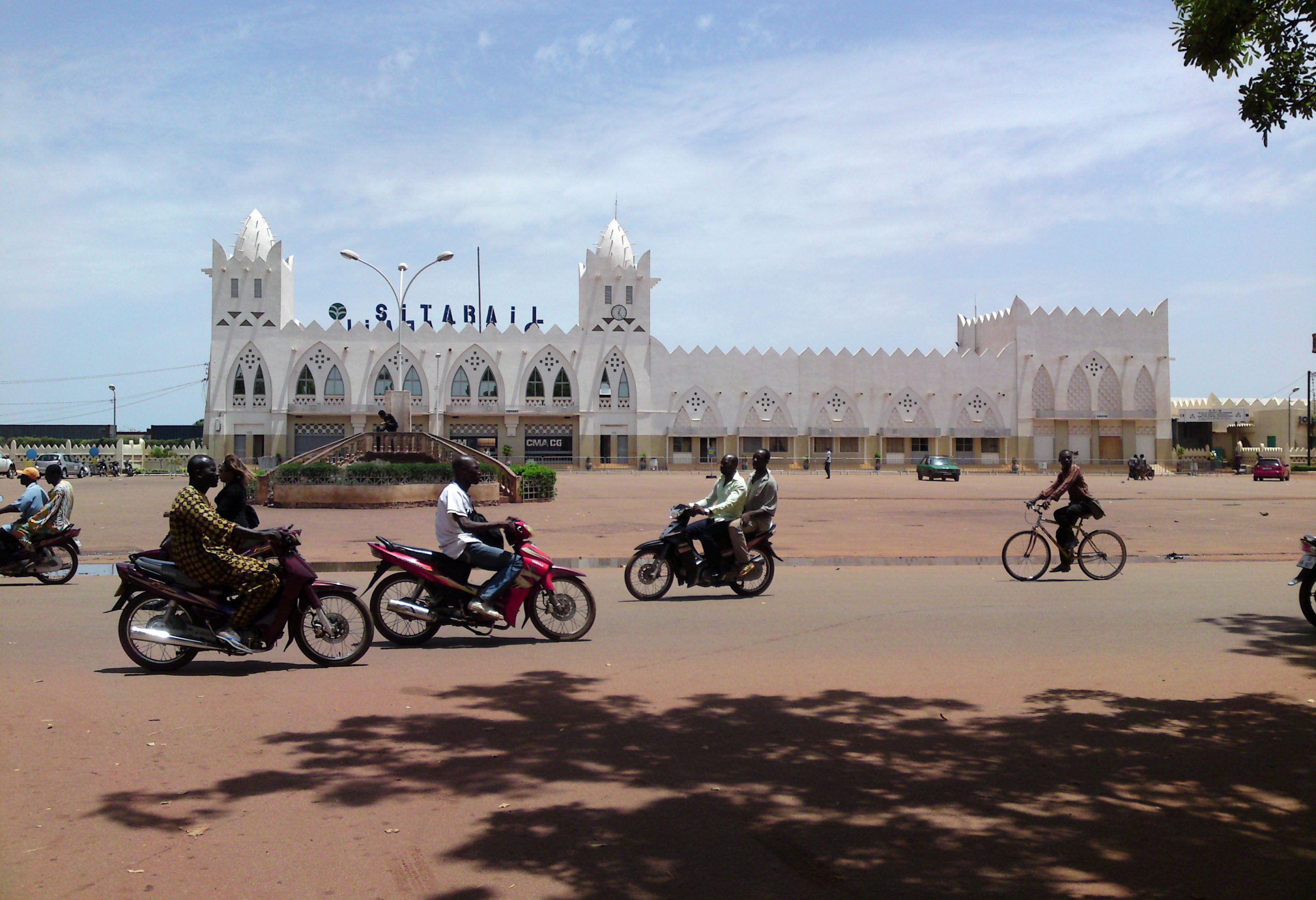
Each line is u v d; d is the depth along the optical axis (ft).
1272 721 20.63
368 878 12.92
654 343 212.43
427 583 28.94
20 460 194.29
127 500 95.61
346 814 15.11
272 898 12.35
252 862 13.35
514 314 213.05
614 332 210.79
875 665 25.79
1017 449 220.64
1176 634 30.27
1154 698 22.43
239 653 24.66
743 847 14.02
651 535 64.75
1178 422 246.27
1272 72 24.94
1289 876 13.30
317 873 13.05
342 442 99.55
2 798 15.58
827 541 62.23
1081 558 44.14
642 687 23.36
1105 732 19.76
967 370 220.64
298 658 26.71
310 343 199.93
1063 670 25.23
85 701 21.52
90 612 33.35
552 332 208.54
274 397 198.49
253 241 200.13
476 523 29.04
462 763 17.54
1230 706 21.80
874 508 91.45
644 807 15.52
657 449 212.23
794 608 35.55
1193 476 203.62
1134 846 14.25
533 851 13.82
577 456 209.36
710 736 19.30
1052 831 14.75
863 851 13.94
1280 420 237.66
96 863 13.28
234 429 198.90
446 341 204.13
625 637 29.81
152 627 24.27
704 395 213.87
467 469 29.78
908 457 220.23
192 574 24.40
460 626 30.01
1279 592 39.68
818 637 29.73
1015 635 30.01
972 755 18.28
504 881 12.87
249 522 29.07
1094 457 224.33
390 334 202.49
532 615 29.30
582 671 25.11
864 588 41.09
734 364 215.10
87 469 173.88
